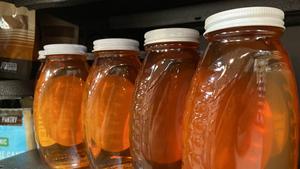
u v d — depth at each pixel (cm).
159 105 23
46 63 34
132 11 40
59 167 33
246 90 18
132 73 28
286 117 18
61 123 32
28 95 43
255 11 17
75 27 44
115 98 28
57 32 45
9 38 41
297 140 19
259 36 18
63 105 32
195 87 20
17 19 41
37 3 35
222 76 19
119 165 28
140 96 24
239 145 18
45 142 33
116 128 28
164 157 23
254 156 18
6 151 41
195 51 24
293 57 30
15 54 42
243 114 18
